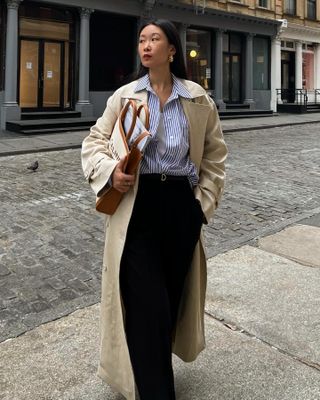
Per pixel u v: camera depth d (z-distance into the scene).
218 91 23.05
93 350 3.16
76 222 6.15
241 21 23.64
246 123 19.98
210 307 3.81
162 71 2.42
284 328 3.47
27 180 8.66
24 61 16.97
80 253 5.06
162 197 2.34
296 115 24.98
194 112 2.42
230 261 4.85
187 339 2.56
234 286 4.23
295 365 2.98
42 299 3.97
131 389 2.26
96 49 18.53
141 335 2.24
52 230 5.81
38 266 4.68
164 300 2.27
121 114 2.37
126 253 2.30
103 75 18.81
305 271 4.60
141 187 2.34
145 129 2.27
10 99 15.88
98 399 2.64
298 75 28.09
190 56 22.17
